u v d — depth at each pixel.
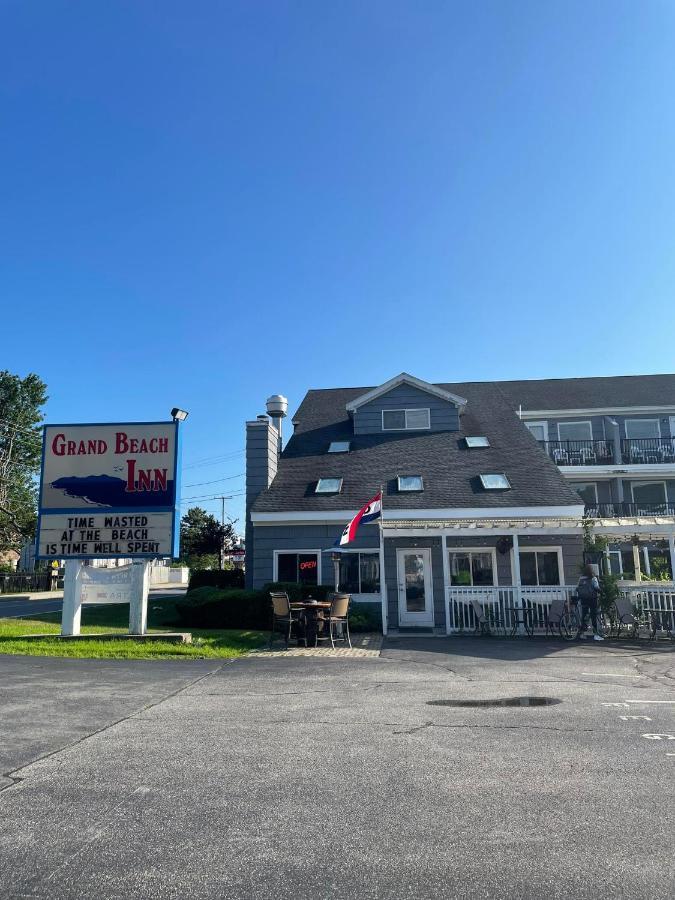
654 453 27.23
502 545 19.06
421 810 4.52
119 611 23.91
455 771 5.38
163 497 14.70
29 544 55.53
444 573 17.80
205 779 5.18
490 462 21.53
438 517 19.17
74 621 14.41
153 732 6.64
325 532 19.77
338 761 5.65
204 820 4.36
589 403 28.59
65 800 4.73
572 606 16.44
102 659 11.91
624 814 4.44
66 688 9.01
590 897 3.37
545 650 13.54
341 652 13.27
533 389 30.56
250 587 20.61
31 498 54.59
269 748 6.06
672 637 15.41
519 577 17.41
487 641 15.24
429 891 3.44
